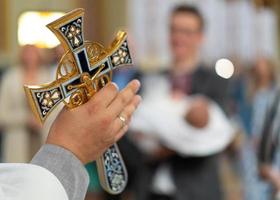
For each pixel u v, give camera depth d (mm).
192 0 8312
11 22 7625
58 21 1652
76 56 1689
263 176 4121
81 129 1681
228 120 4188
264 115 4160
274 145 4066
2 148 5254
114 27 8336
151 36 7906
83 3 8211
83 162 1691
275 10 7449
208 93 4145
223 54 8648
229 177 4891
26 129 5137
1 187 1609
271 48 8719
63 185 1650
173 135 4004
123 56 1778
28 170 1631
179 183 4051
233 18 8703
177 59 4219
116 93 1713
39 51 5141
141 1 7973
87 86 1703
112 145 1805
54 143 1680
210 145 4012
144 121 4055
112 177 1844
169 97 4141
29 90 1665
